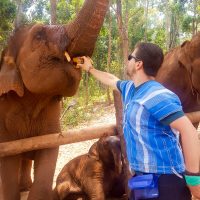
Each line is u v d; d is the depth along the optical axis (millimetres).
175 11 30594
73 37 3811
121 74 24562
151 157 2826
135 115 2846
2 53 4668
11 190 4656
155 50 2955
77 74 4043
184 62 5062
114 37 29750
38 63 4070
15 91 4289
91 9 3646
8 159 4656
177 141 2893
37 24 4215
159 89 2822
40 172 4629
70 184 5035
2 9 14789
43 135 4574
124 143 4582
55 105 4797
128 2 26109
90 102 21578
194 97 5453
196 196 2768
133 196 3014
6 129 4711
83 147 9891
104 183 4910
